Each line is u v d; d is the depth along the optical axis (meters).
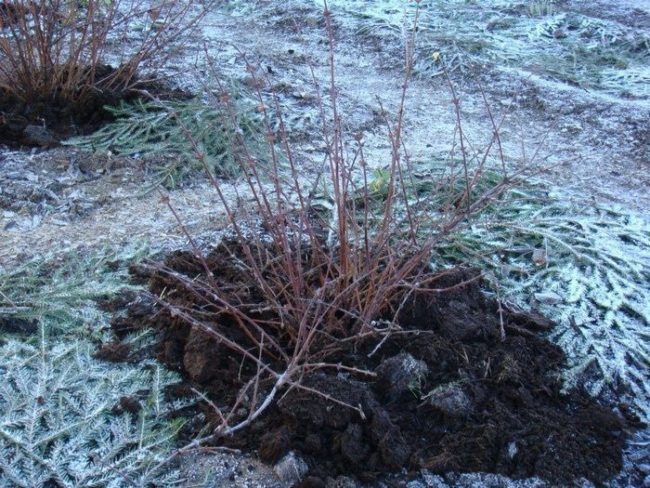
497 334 1.09
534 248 1.33
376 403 0.95
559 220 1.41
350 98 2.07
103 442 0.91
